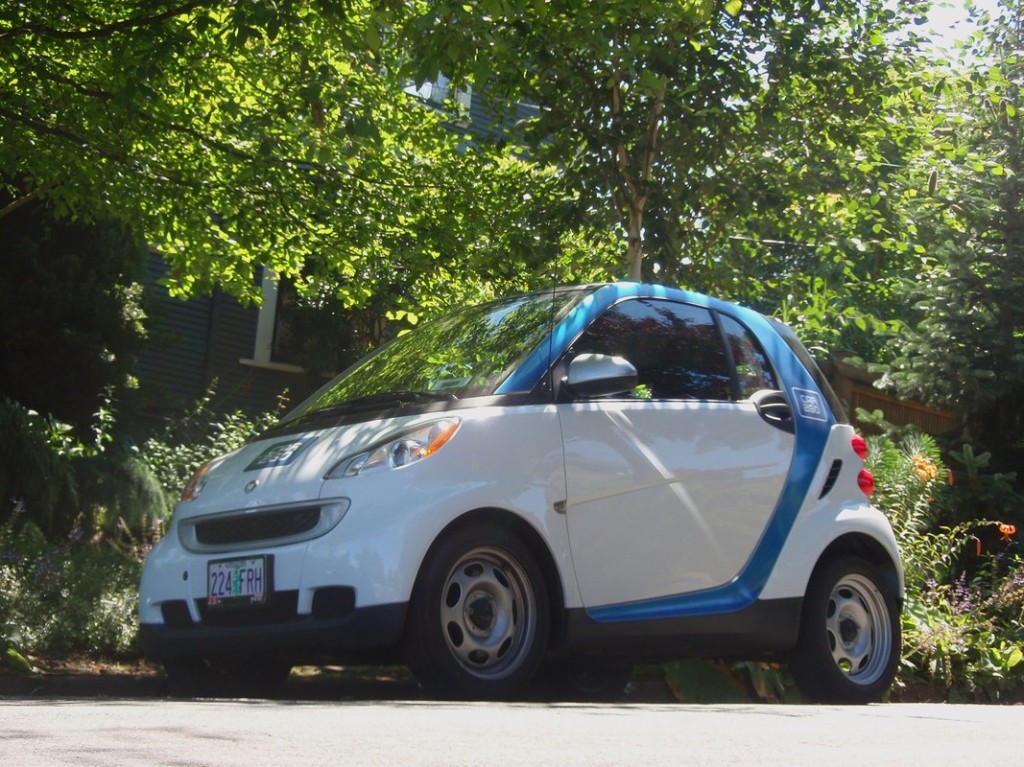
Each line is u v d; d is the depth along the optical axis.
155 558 5.27
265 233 11.77
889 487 9.95
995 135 14.04
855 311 11.09
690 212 10.21
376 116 11.16
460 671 4.63
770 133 10.23
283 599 4.78
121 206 11.91
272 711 3.39
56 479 11.16
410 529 4.61
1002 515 12.80
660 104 9.84
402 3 8.74
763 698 7.37
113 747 2.35
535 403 5.13
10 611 7.22
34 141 11.34
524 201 11.08
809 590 5.89
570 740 2.71
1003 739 3.05
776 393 6.01
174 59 9.69
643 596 5.28
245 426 13.77
